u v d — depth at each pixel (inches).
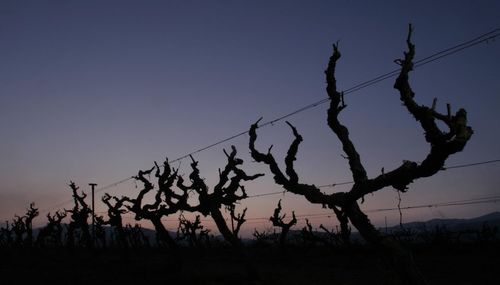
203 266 1405.0
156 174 1116.5
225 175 1003.9
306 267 1256.8
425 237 1601.9
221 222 1002.7
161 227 1172.5
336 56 401.4
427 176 337.4
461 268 1083.3
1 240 2625.5
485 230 1546.5
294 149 419.8
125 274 1201.4
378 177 364.2
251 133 471.5
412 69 340.2
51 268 1405.0
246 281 981.8
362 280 979.3
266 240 2116.1
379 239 385.4
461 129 302.8
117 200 1555.1
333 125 408.5
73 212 1991.9
